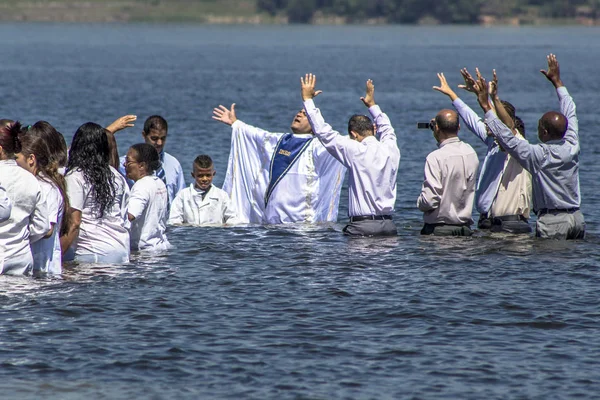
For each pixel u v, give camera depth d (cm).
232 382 1243
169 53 16975
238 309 1566
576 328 1482
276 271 1828
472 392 1220
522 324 1500
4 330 1427
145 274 1786
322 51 18525
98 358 1321
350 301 1620
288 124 5603
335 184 2383
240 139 2383
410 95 8281
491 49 19938
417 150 4206
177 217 2312
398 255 1970
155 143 2267
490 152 2259
